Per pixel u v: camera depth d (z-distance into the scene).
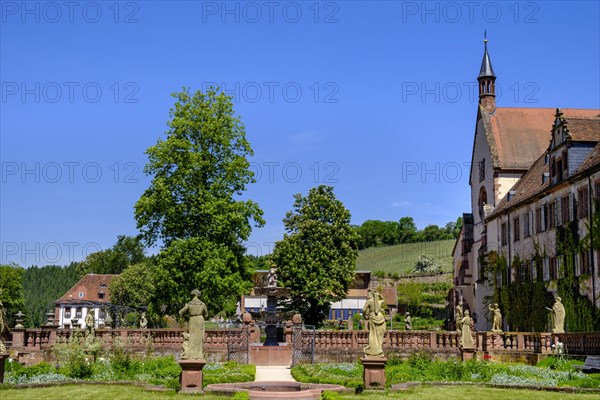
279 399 23.19
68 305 130.62
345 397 22.39
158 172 53.69
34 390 24.50
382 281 105.50
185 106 54.69
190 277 51.91
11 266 101.69
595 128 50.16
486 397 22.66
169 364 31.02
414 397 22.59
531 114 72.94
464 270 74.69
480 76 73.88
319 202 70.06
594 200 45.12
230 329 42.12
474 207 74.94
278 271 68.88
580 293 46.88
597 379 26.33
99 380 27.08
